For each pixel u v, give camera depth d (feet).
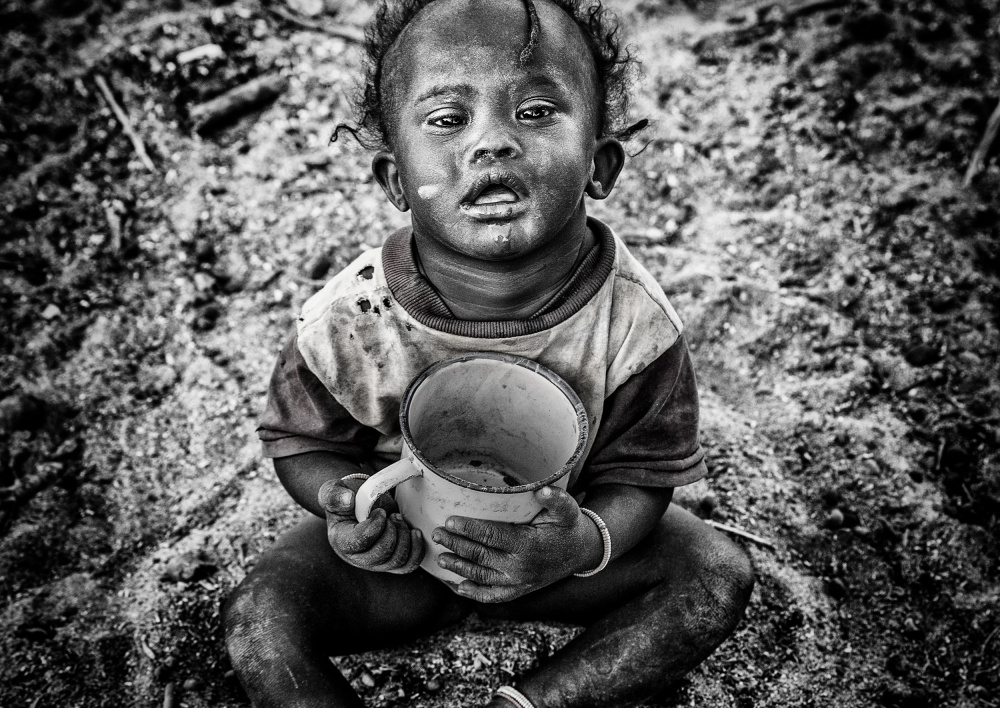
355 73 11.59
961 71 11.91
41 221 10.11
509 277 5.66
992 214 10.57
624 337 6.03
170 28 11.69
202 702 6.82
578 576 6.31
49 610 7.38
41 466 8.36
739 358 9.39
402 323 5.91
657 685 6.21
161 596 7.44
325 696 5.81
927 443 8.76
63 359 9.14
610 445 6.35
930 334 9.58
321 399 6.26
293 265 9.95
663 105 11.49
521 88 5.30
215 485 8.27
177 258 9.96
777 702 6.91
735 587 6.31
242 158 10.82
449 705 6.76
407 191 5.58
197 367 9.14
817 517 8.18
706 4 12.72
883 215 10.53
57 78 11.14
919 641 7.39
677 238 10.36
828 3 12.59
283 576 6.15
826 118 11.41
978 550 7.97
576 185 5.43
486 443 6.40
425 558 5.87
